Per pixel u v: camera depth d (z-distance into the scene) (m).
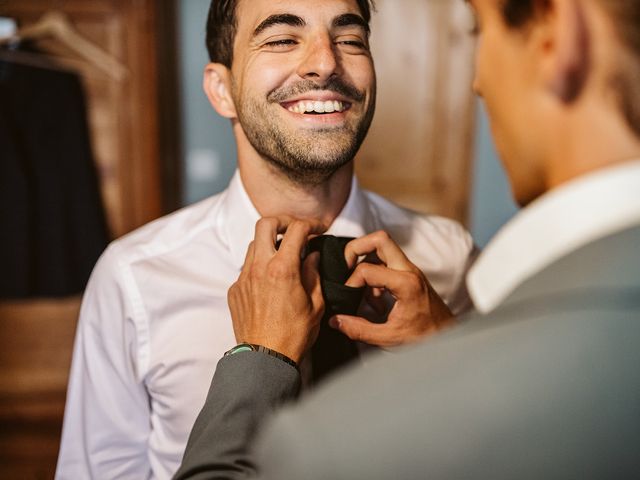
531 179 0.52
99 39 2.48
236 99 1.01
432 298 0.91
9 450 2.66
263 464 0.46
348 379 0.46
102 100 2.52
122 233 2.60
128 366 1.08
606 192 0.44
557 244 0.45
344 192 1.07
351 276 0.91
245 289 0.85
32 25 2.46
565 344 0.41
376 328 0.89
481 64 0.53
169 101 2.95
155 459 1.08
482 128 3.17
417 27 3.04
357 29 0.96
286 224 0.92
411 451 0.41
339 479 0.41
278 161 0.98
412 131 3.13
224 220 1.12
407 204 3.19
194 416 1.05
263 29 0.94
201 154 3.13
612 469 0.39
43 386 2.67
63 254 2.47
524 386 0.41
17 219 2.41
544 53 0.47
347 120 0.96
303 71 0.93
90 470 1.12
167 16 2.93
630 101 0.44
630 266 0.42
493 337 0.43
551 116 0.48
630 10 0.43
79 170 2.47
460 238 1.25
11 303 2.63
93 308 1.11
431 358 0.44
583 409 0.39
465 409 0.41
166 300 1.07
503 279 0.48
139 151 2.56
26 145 2.42
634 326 0.40
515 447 0.40
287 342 0.80
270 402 0.73
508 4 0.49
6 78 2.38
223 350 1.06
